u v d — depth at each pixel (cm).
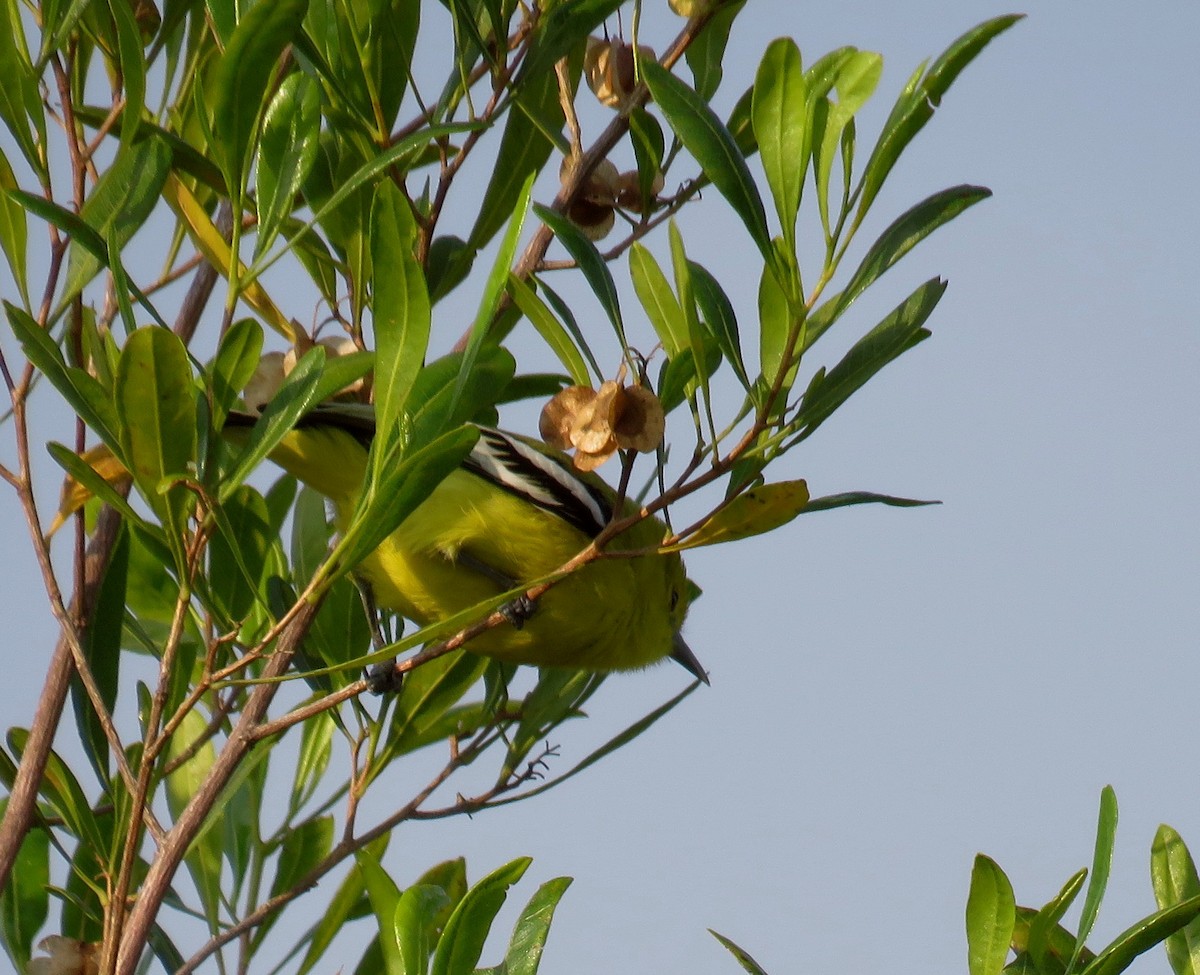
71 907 852
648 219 873
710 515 601
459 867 826
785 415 636
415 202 889
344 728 873
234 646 903
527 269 888
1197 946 672
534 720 920
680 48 873
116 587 775
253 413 848
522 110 830
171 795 925
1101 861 591
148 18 866
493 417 983
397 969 615
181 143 756
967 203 619
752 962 631
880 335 636
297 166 658
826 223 590
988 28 552
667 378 618
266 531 891
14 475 686
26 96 681
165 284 900
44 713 745
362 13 771
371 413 991
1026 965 622
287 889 890
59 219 606
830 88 621
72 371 601
